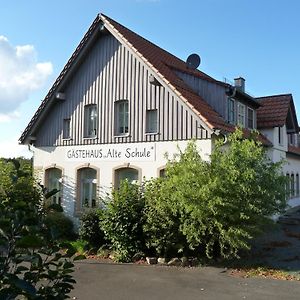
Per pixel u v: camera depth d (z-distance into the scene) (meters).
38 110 19.81
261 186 12.13
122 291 9.30
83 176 18.89
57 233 2.96
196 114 15.27
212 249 12.38
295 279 10.34
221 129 14.59
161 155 16.27
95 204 18.19
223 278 10.52
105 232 13.53
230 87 17.30
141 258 13.11
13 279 2.51
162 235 12.67
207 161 12.96
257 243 15.16
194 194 11.90
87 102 18.77
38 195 3.49
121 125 17.84
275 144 21.52
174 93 15.97
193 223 12.00
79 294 9.05
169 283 10.05
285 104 22.38
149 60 16.98
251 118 20.62
